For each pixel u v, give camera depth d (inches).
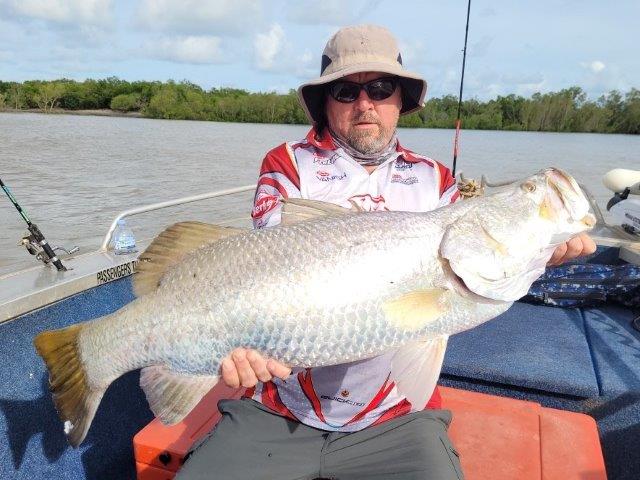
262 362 32.4
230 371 32.5
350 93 42.7
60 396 35.7
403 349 33.6
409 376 33.6
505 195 35.1
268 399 40.3
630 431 50.2
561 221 34.7
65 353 35.6
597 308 72.5
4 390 43.8
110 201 218.7
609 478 51.1
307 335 32.2
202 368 33.2
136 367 34.2
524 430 45.4
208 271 33.0
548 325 66.8
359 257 32.7
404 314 32.9
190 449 40.8
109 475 52.5
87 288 51.1
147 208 63.0
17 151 412.2
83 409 35.3
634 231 77.2
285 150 45.2
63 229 169.3
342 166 43.7
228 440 39.0
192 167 323.3
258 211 42.6
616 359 56.9
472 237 33.8
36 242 51.1
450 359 56.9
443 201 45.0
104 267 53.6
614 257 76.6
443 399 50.6
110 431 52.6
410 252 33.3
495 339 62.3
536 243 34.5
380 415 38.9
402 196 43.6
